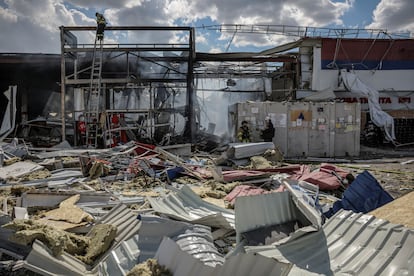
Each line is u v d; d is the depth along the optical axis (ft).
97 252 15.31
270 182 35.19
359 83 87.40
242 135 63.10
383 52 92.32
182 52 76.13
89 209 23.84
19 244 15.67
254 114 64.75
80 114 76.23
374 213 16.75
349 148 65.92
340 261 13.08
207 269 11.43
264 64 93.97
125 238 16.76
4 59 83.92
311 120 64.64
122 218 19.15
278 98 95.71
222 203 27.17
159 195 29.94
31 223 15.81
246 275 11.44
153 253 15.06
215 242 18.61
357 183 24.62
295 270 12.96
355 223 14.78
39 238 14.42
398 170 47.88
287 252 14.28
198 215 21.54
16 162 44.65
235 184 32.96
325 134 64.90
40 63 86.02
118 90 78.84
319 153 65.00
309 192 27.68
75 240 15.78
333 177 33.94
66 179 36.88
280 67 96.43
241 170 40.37
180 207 23.24
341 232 14.69
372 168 49.85
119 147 49.55
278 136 64.49
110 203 25.72
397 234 13.03
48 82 94.84
